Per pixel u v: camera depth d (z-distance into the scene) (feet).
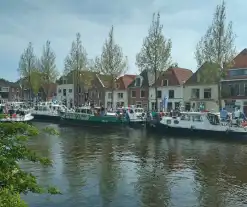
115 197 39.47
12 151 18.70
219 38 130.41
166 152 72.64
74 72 199.41
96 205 36.60
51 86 275.39
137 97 214.07
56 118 158.20
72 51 193.77
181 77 196.13
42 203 36.60
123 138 98.27
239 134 97.25
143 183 45.80
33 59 239.91
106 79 170.60
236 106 160.76
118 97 228.43
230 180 48.06
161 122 110.93
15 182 17.12
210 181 47.39
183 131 106.32
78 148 76.54
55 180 46.29
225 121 101.50
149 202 37.93
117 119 127.85
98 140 92.58
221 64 131.54
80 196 39.47
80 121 137.59
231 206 36.96
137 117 130.72
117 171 52.80
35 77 221.05
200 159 64.44
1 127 18.62
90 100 241.14
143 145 83.41
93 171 52.44
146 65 152.76
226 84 165.37
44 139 90.68
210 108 173.68
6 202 13.84
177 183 46.09
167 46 152.05
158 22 150.61
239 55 168.55
